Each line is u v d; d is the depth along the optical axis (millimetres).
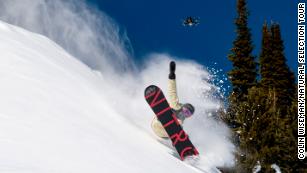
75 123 9055
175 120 12164
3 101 8578
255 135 18766
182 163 10844
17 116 8102
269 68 37094
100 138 8797
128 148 9156
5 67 10609
